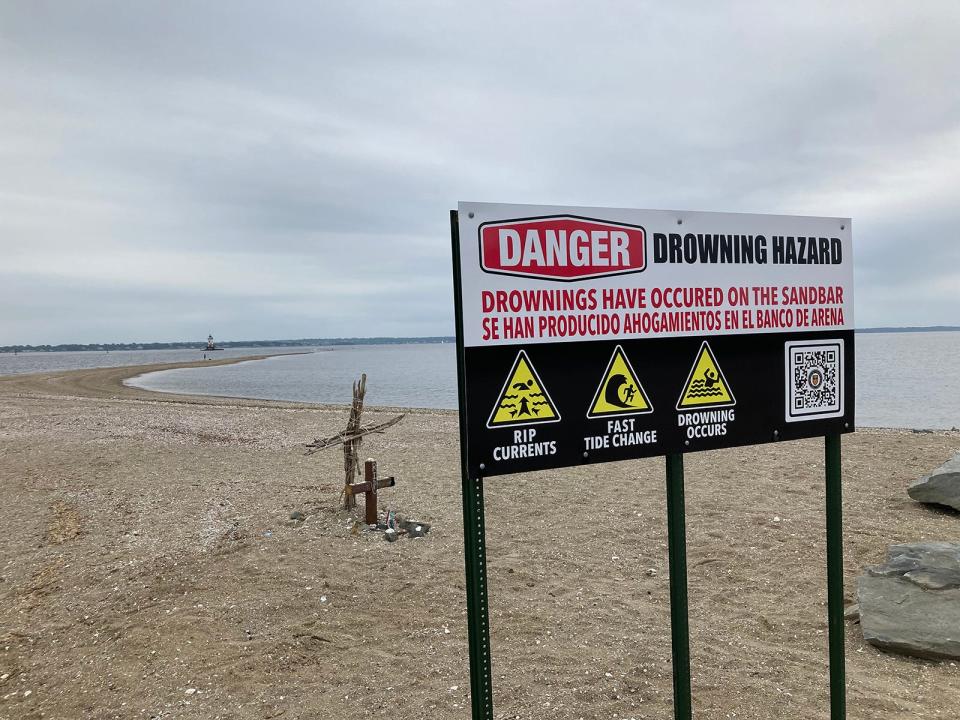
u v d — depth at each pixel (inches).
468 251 102.9
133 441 591.5
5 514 343.0
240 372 3026.6
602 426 114.0
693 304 121.6
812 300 134.0
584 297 111.9
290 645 189.9
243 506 348.8
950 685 161.0
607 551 270.1
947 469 306.7
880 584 199.5
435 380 2348.7
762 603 215.2
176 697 164.6
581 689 162.2
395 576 244.2
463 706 155.6
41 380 1987.0
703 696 158.1
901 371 2121.1
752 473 390.0
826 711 150.6
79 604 226.1
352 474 329.7
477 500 104.5
